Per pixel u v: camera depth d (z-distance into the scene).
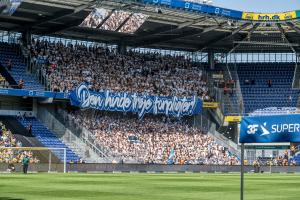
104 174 64.12
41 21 82.81
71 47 92.19
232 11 88.12
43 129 81.81
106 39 96.69
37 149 71.56
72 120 81.88
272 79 104.50
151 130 90.69
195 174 70.25
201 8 84.38
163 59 101.62
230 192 33.22
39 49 87.69
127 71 94.88
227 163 90.81
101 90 86.94
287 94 102.50
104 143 82.75
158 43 98.31
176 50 105.69
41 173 64.50
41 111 84.31
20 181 43.22
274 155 92.81
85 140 80.75
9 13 66.38
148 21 86.88
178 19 87.06
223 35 97.69
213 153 91.69
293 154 92.56
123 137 86.06
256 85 103.94
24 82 82.69
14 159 71.00
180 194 30.98
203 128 96.56
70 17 82.88
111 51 96.75
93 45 96.75
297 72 104.44
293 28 92.56
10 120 80.69
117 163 75.12
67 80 85.50
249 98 102.38
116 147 83.31
